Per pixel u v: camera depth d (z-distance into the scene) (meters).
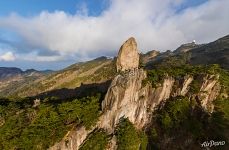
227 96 126.62
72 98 124.50
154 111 114.81
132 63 127.38
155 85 115.50
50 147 98.88
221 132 113.06
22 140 101.31
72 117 104.75
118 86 106.00
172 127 110.81
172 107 114.88
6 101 144.25
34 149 98.88
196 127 112.94
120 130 102.31
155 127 111.31
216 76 126.00
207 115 118.06
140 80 111.50
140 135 106.44
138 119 110.06
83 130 101.00
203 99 120.06
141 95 111.44
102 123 103.62
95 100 110.94
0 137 104.88
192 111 117.44
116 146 99.38
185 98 119.31
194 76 125.56
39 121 106.88
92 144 98.81
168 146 107.56
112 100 105.00
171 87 121.38
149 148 106.12
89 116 103.81
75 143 99.81
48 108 112.19
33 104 124.88
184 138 109.56
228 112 120.19
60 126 102.81
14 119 112.31
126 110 106.56
